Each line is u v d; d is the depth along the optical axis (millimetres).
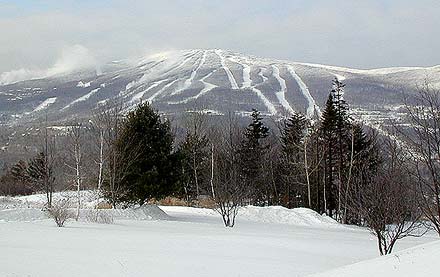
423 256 9398
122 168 33625
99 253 16016
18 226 23781
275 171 54438
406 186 17781
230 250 17891
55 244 17875
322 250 19234
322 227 34906
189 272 13422
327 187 47125
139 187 33812
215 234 23516
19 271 12734
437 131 16672
